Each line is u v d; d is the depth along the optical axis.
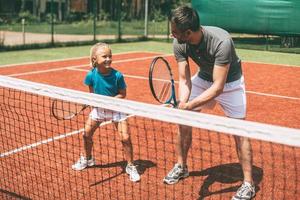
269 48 18.09
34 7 37.72
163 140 5.40
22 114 6.61
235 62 3.95
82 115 6.62
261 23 16.92
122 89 4.48
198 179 4.35
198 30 3.64
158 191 4.08
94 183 4.25
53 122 6.23
